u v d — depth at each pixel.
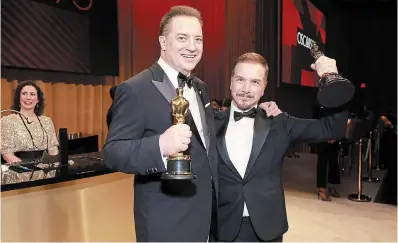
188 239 1.31
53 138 3.28
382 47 12.33
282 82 7.97
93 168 2.32
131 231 2.62
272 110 1.65
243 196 1.58
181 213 1.31
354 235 3.64
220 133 1.65
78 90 5.38
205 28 6.92
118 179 2.50
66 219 2.14
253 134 1.61
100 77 5.66
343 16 12.41
